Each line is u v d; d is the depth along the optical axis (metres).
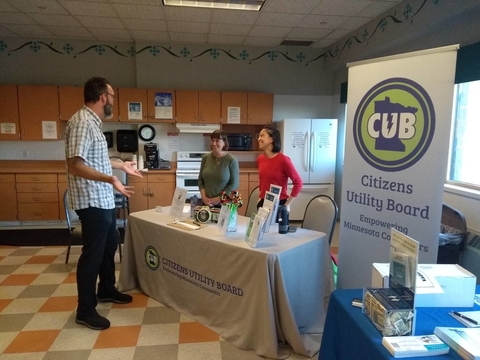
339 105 5.59
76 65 5.36
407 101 2.02
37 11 4.04
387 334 1.18
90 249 2.29
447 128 1.88
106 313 2.55
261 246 2.08
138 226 2.83
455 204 3.25
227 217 2.35
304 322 2.21
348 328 1.36
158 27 4.62
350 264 2.45
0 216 4.83
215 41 5.32
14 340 2.21
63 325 2.39
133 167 2.65
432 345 1.10
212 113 5.36
